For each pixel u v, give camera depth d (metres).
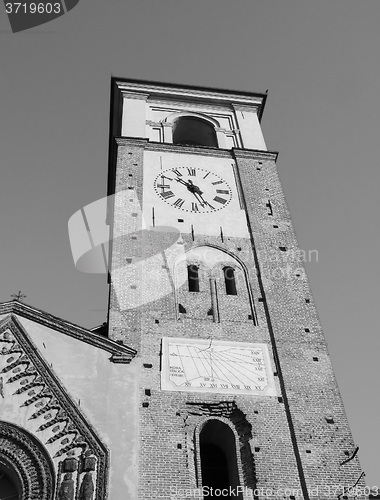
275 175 36.72
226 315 28.09
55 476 21.34
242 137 40.25
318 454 23.08
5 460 21.84
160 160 36.53
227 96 43.53
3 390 23.47
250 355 26.28
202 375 25.16
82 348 25.20
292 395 24.84
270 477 22.41
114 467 21.70
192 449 23.14
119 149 36.53
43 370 24.23
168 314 27.62
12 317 25.78
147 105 42.19
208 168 36.62
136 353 25.41
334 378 25.77
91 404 23.42
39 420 22.78
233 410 24.42
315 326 27.91
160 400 24.06
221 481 24.09
